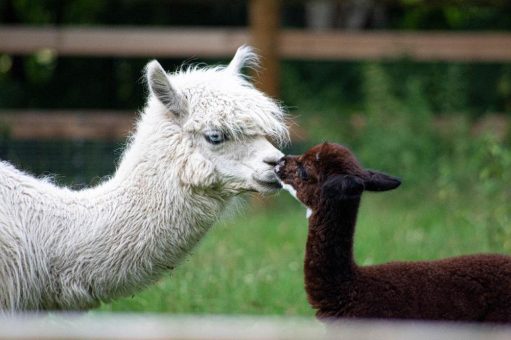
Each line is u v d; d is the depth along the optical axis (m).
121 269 13.58
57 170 29.14
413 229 23.83
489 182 21.27
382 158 29.61
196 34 30.62
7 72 37.41
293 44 30.81
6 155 29.09
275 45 29.94
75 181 28.17
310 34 30.89
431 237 22.77
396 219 25.38
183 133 13.82
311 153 13.47
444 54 31.61
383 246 21.83
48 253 13.38
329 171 13.24
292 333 8.62
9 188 13.38
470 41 31.48
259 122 13.79
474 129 30.62
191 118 13.77
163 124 13.90
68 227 13.50
